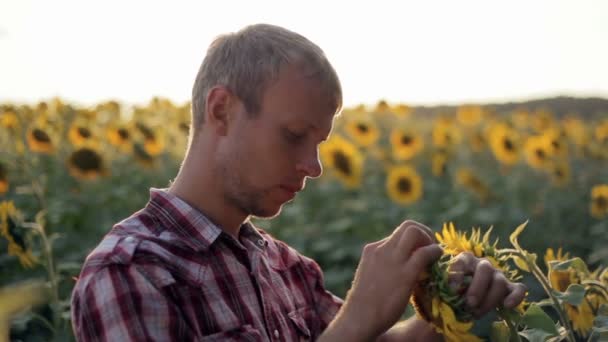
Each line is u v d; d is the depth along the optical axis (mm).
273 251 2055
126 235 1750
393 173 8062
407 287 1640
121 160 9375
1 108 10664
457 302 1593
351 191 9086
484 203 8398
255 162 1701
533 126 13945
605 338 1774
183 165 1833
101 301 1647
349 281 6254
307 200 8500
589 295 1938
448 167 10070
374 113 14438
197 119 1790
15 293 1240
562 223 8164
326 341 1642
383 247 1704
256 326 1765
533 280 5086
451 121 13891
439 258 1638
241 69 1706
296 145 1696
